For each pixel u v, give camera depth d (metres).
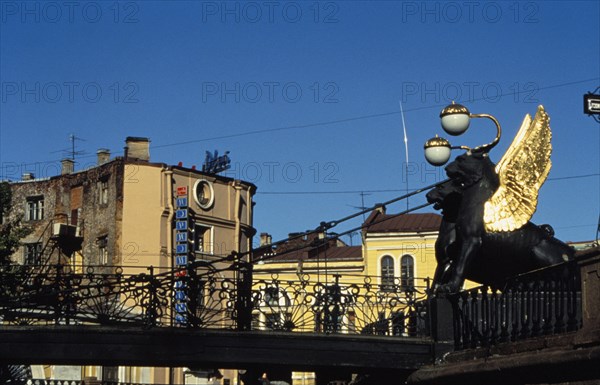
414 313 26.55
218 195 88.88
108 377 68.12
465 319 23.94
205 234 87.12
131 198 83.81
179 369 78.38
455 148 25.23
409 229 91.06
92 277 27.98
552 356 17.41
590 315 16.70
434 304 25.31
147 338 25.84
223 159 92.81
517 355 19.44
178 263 83.81
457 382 22.34
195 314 26.72
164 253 83.62
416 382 24.78
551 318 19.05
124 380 70.00
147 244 83.44
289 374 35.66
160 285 26.95
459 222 25.00
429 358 25.59
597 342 16.17
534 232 24.78
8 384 51.75
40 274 28.59
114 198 84.06
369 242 91.75
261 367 27.67
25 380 52.31
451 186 25.27
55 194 88.19
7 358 25.55
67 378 62.97
